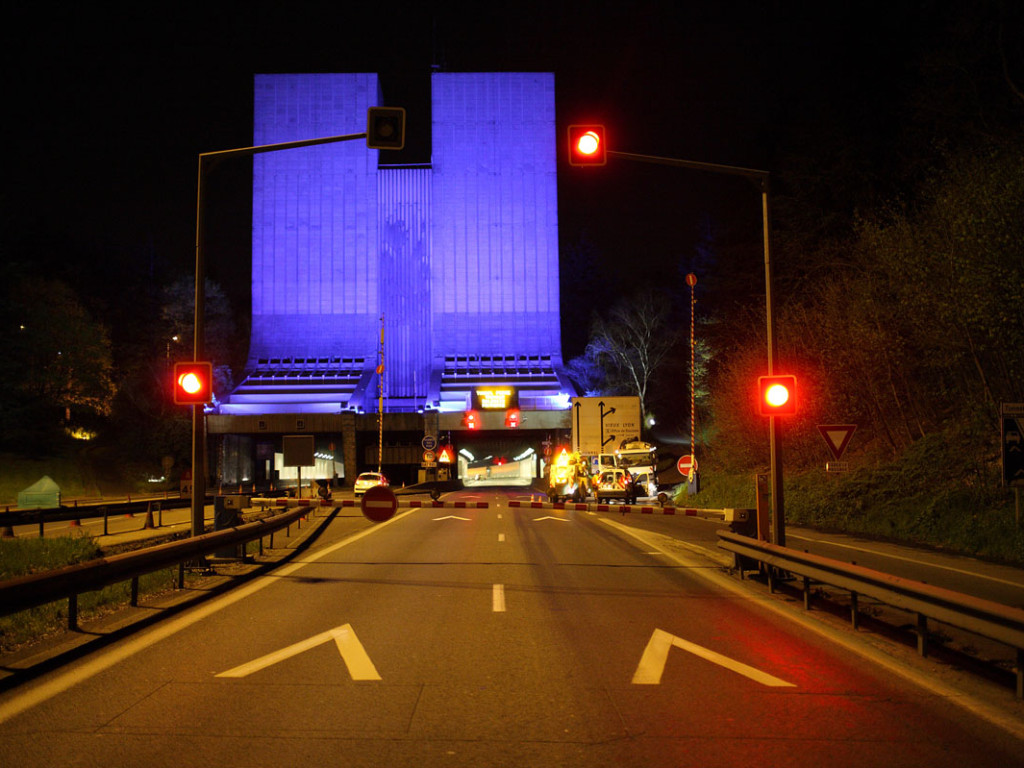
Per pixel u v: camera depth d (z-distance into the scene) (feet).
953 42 104.22
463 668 24.85
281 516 61.77
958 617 23.72
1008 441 58.85
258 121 299.79
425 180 305.12
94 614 33.37
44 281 228.22
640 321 301.43
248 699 21.39
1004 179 65.26
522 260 298.15
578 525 89.81
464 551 60.80
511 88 305.12
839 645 28.40
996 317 65.92
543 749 17.66
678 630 30.91
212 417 249.55
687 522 95.30
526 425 251.80
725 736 18.58
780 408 47.78
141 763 16.75
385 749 17.61
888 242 80.23
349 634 29.84
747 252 182.60
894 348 91.71
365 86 301.02
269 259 296.10
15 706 20.67
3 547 55.36
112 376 248.11
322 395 268.62
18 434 207.10
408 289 299.17
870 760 17.08
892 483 85.61
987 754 17.47
